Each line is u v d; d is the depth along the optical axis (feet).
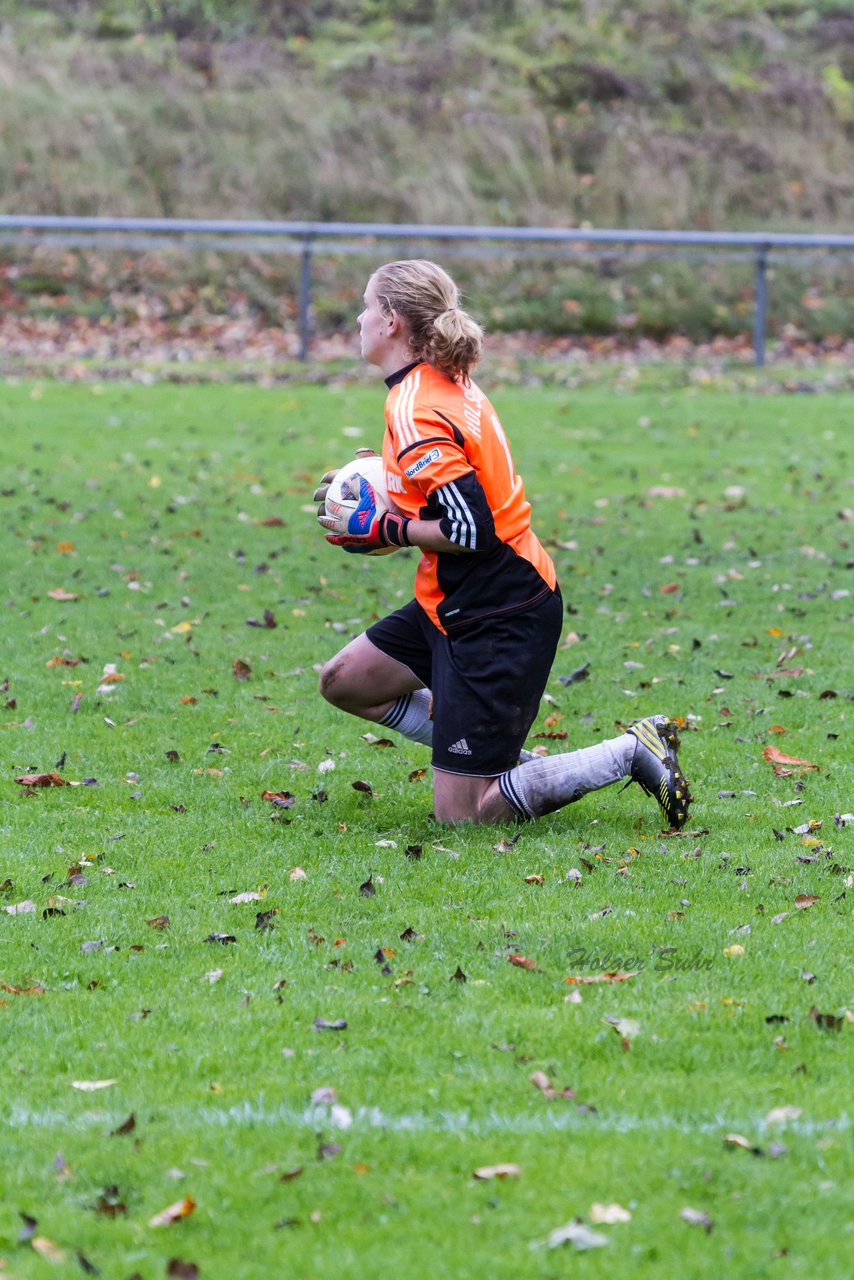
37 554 111.45
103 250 238.89
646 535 121.80
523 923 49.98
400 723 63.16
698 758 69.87
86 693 79.61
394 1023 42.78
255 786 66.18
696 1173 34.78
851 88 305.94
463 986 45.21
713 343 230.89
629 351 226.38
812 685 82.53
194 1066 40.37
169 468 143.74
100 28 301.84
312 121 266.16
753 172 273.33
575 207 261.03
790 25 324.80
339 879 54.70
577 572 109.70
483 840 58.13
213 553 113.80
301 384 194.80
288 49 298.35
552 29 309.83
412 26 312.91
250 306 232.32
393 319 55.72
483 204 257.75
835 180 271.69
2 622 93.61
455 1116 37.55
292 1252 32.01
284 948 48.37
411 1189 34.30
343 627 94.38
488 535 54.70
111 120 261.03
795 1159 35.42
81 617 95.35
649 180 263.29
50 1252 32.07
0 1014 43.47
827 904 51.98
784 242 209.26
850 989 44.86
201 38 301.43
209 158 258.57
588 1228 32.55
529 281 239.30
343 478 57.52
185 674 83.87
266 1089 39.04
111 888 53.72
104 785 65.77
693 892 53.16
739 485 142.31
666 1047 41.09
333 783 66.59
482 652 56.70
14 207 244.01
